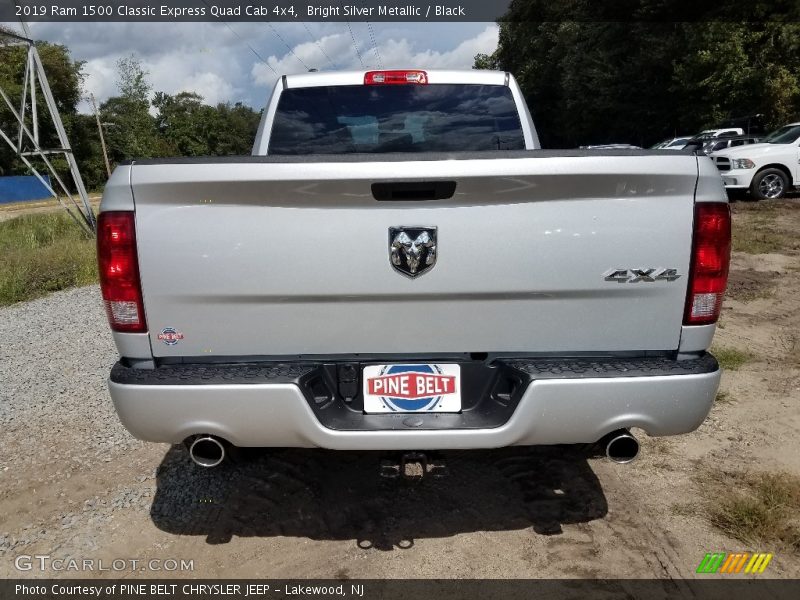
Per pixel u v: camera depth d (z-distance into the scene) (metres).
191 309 2.21
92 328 6.40
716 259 2.16
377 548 2.59
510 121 3.71
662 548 2.52
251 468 3.24
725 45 22.00
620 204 2.12
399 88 3.67
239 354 2.26
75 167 14.62
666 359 2.25
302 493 3.01
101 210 2.17
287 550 2.59
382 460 2.68
